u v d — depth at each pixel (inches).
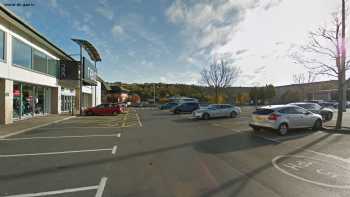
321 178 244.5
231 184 226.8
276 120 510.3
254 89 2470.5
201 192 208.2
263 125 528.4
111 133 544.1
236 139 468.8
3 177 246.7
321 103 1409.9
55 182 232.4
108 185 224.4
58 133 540.7
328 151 366.9
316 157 329.7
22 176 249.6
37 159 315.9
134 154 343.0
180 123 772.6
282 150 372.5
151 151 362.0
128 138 477.1
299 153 352.8
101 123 759.1
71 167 280.5
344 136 501.0
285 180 238.1
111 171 265.9
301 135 514.6
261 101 2456.9
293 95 2193.7
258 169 273.7
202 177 246.2
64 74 1068.5
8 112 680.4
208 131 582.2
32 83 822.5
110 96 2694.4
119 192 208.5
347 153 353.7
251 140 458.0
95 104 1834.4
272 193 205.9
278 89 2699.3
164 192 208.4
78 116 1048.2
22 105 806.5
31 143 424.2
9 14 613.9
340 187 220.2
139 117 1015.6
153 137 490.3
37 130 589.9
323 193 206.4
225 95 2037.4
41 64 893.2
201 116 913.5
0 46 633.6
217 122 801.6
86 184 227.1
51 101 1056.2
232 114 968.3
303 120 548.1
